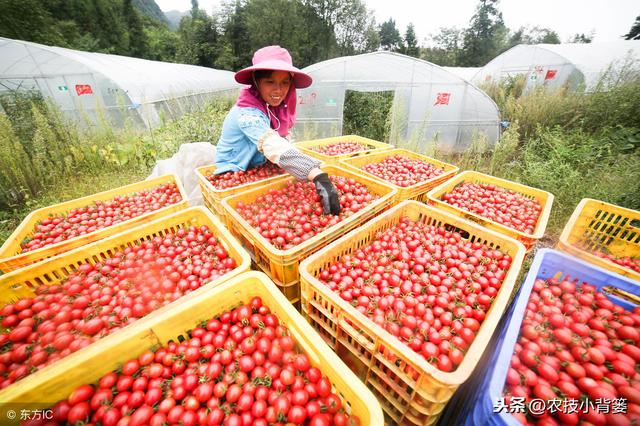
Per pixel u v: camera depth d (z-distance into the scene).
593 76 12.41
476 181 4.07
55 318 1.74
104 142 7.66
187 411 1.33
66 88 12.00
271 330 1.66
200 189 4.24
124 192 3.53
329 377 1.40
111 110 12.27
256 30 36.66
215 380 1.48
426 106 9.45
